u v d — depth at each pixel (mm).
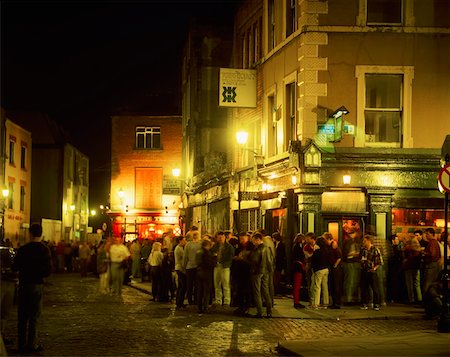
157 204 51969
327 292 18703
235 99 25797
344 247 19750
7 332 14203
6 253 17875
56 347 12094
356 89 22094
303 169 21797
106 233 56062
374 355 10812
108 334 13750
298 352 11148
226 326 15109
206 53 41000
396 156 21750
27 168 50438
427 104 22219
